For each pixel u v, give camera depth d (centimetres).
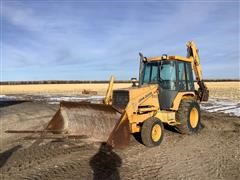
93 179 660
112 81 1028
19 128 1392
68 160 816
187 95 1173
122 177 671
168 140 1037
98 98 3431
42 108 2262
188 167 738
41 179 670
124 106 949
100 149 925
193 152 880
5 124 1527
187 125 1106
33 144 1016
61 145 988
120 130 846
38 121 1587
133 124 923
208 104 2448
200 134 1142
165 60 1102
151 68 1134
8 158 860
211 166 745
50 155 873
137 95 955
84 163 784
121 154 865
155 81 1108
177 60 1111
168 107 1075
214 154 857
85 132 977
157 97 1030
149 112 997
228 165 752
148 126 930
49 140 1058
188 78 1178
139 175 683
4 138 1167
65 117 1032
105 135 928
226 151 890
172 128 1247
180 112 1106
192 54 1240
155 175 682
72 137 914
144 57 1143
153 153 870
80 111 991
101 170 723
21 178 682
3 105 2581
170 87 1087
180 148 927
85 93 4588
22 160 832
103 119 941
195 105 1155
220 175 678
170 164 764
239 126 1329
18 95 4534
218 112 1891
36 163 797
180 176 673
